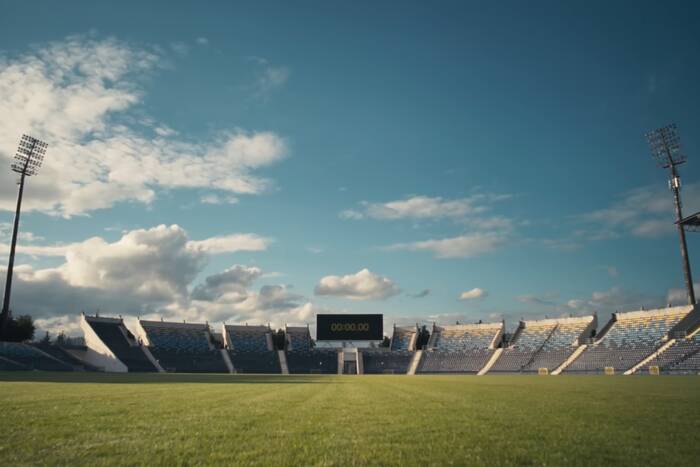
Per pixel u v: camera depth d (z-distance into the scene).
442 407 21.20
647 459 9.87
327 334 127.75
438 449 10.88
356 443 11.57
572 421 15.95
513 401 24.69
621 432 13.44
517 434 13.09
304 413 18.27
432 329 145.88
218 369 125.06
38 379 52.62
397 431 13.58
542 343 122.31
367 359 136.88
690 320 96.69
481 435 12.89
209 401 23.84
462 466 9.24
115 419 15.86
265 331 146.38
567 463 9.52
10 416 16.31
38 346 109.25
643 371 91.50
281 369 131.12
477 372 121.06
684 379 59.28
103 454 10.16
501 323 136.25
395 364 134.50
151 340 127.81
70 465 9.16
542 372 109.44
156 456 9.95
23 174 103.31
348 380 61.28
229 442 11.59
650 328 103.62
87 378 58.16
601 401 24.67
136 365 114.69
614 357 101.06
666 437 12.57
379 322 127.88
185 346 131.12
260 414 17.80
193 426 14.31
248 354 135.12
